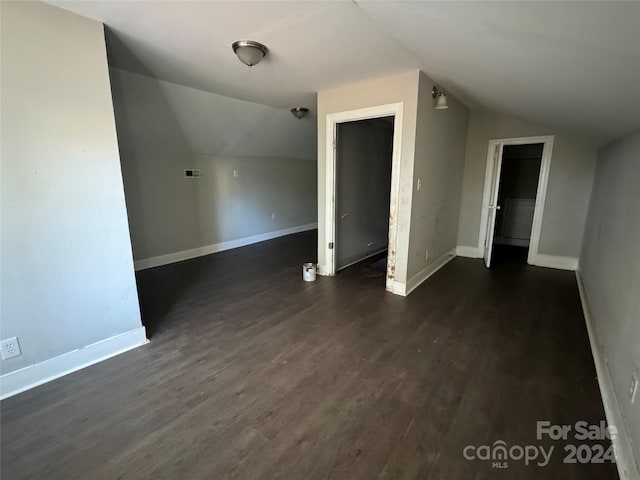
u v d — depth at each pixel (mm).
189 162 4695
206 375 1971
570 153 3908
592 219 3447
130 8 1743
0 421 1605
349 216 4211
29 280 1813
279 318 2748
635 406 1332
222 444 1463
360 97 3188
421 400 1743
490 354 2189
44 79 1751
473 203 4625
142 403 1729
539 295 3238
